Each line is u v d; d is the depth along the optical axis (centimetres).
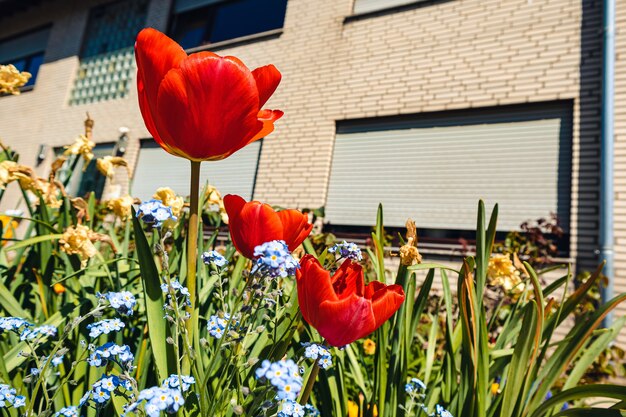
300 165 603
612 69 416
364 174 565
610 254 373
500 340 126
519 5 507
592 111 430
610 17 426
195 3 844
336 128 607
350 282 79
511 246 366
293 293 105
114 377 74
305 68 652
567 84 453
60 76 935
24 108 961
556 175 444
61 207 150
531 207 448
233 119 69
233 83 65
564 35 469
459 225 486
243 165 668
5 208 760
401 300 69
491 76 503
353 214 555
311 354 73
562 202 433
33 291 133
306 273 68
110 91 867
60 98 912
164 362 76
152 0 887
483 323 101
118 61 883
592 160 416
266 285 83
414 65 562
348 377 157
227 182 675
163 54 68
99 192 779
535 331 95
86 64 927
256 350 98
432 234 500
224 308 86
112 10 941
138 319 122
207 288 121
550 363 114
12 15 1091
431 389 119
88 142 147
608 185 390
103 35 931
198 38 830
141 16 895
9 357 98
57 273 148
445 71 537
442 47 549
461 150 509
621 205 389
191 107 67
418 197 520
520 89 480
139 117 795
